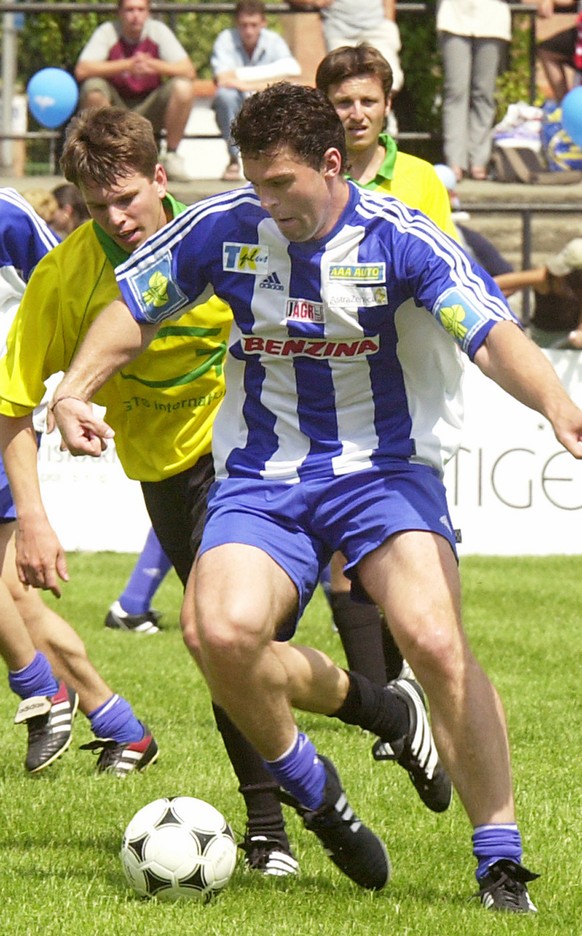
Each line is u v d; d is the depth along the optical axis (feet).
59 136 162.40
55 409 42.70
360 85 67.26
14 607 58.95
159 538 56.13
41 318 50.88
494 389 133.90
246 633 40.22
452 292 40.50
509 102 172.65
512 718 70.79
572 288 135.74
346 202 41.55
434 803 50.06
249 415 44.52
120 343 43.60
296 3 153.69
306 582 43.80
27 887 43.91
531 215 155.12
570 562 131.34
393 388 43.52
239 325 43.47
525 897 41.75
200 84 172.45
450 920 40.09
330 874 46.42
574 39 161.58
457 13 158.10
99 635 97.76
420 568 41.78
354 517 43.39
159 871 42.91
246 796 47.24
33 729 60.34
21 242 59.88
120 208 49.14
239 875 45.98
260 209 42.29
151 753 61.41
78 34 169.17
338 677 45.85
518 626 100.63
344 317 41.88
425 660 41.01
